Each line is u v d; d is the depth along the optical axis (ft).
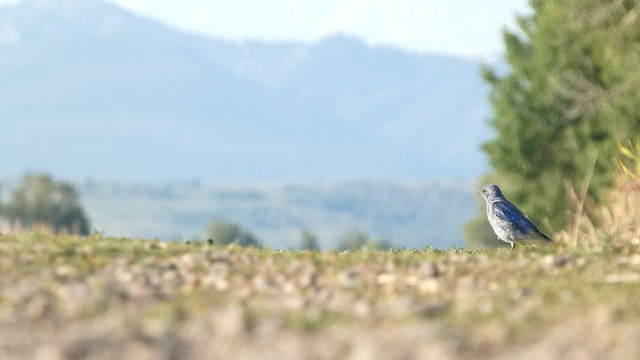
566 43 246.68
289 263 69.41
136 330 42.63
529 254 75.25
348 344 39.75
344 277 62.18
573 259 69.21
